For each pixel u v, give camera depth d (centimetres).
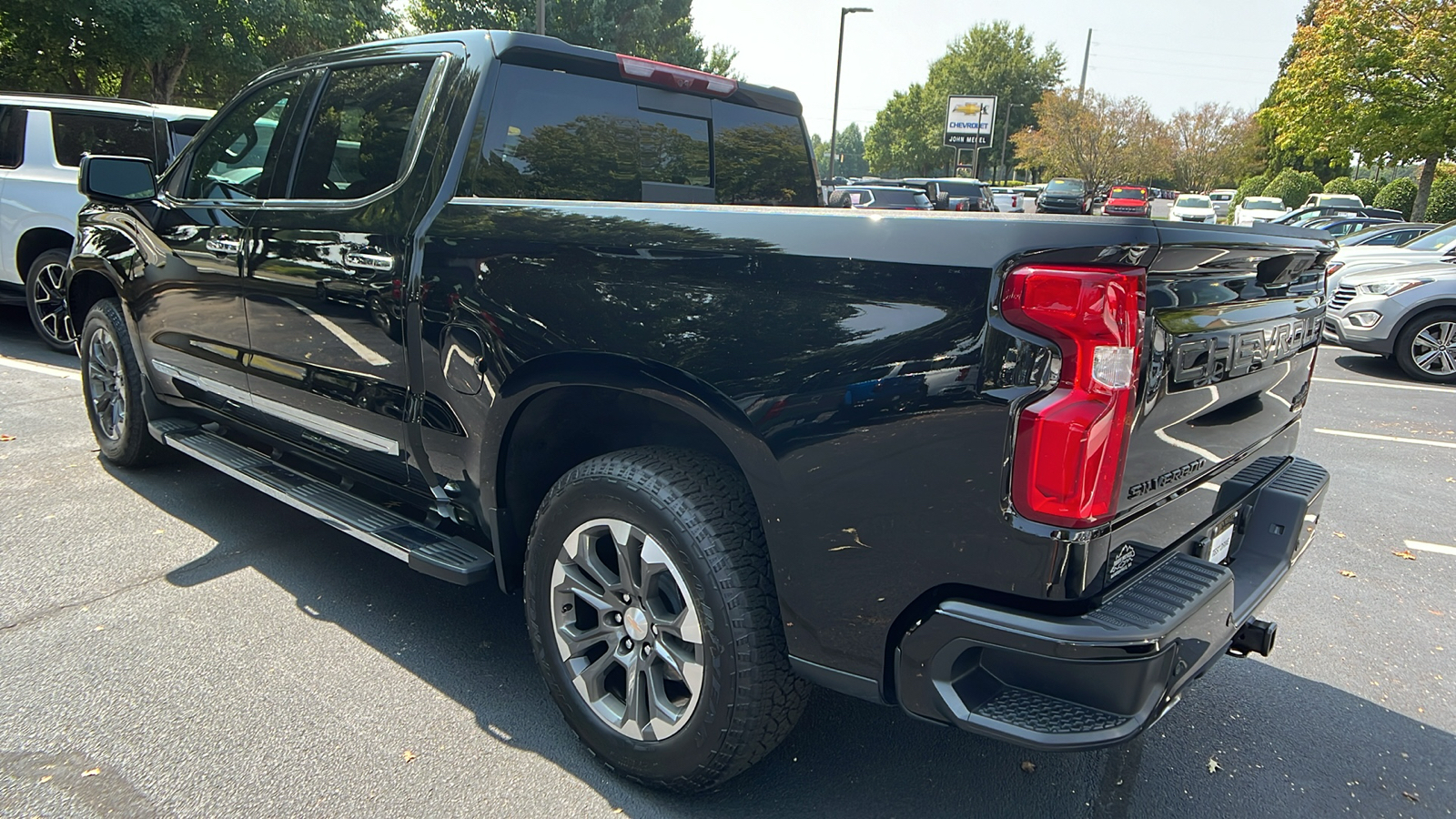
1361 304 890
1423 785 248
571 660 234
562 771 237
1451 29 1931
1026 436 161
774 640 203
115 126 670
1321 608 361
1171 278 175
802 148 387
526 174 275
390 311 264
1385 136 2062
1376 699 292
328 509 297
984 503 166
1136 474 174
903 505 176
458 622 315
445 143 260
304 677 276
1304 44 2217
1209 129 4856
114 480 436
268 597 327
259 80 339
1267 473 249
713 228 200
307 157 308
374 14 2103
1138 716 166
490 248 238
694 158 337
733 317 195
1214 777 248
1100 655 161
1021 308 160
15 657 279
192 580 338
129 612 311
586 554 226
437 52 275
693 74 325
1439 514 477
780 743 233
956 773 245
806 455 186
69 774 226
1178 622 168
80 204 664
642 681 221
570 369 221
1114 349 158
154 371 397
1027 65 7194
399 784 229
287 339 307
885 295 175
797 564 192
